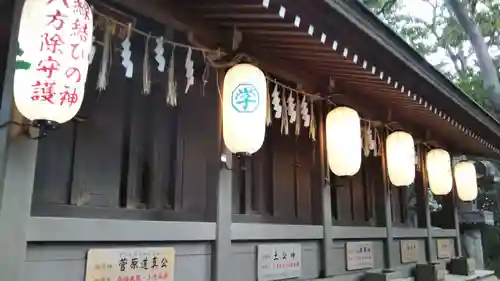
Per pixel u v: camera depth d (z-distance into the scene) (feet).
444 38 47.93
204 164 9.70
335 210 15.03
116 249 7.44
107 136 8.32
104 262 7.22
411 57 11.45
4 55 7.75
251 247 10.46
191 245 8.91
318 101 13.52
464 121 16.90
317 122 13.53
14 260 5.92
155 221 8.07
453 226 22.90
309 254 12.48
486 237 34.04
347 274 13.85
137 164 8.82
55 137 7.45
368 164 17.46
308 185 13.52
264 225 10.77
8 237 5.87
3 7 7.09
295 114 11.28
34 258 6.36
